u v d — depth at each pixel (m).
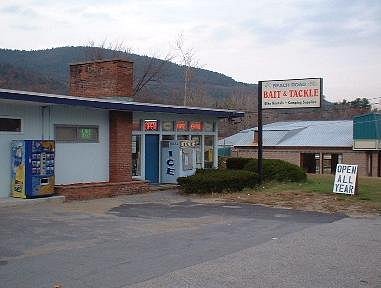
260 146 22.42
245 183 21.19
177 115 23.81
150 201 18.08
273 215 15.02
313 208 16.53
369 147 51.25
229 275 8.08
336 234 11.94
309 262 9.04
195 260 9.06
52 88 48.72
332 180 26.22
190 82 53.88
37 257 9.20
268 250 10.02
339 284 7.69
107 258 9.15
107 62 21.77
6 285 7.38
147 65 51.44
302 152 55.41
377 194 19.92
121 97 21.64
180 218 14.27
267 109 22.45
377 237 11.59
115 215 14.62
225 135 73.44
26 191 16.50
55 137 18.47
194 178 19.92
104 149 20.36
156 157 23.09
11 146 16.91
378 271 8.48
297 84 21.89
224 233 11.92
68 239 10.95
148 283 7.53
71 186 17.89
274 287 7.46
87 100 18.02
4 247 10.06
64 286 7.34
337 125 59.53
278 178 23.67
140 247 10.17
